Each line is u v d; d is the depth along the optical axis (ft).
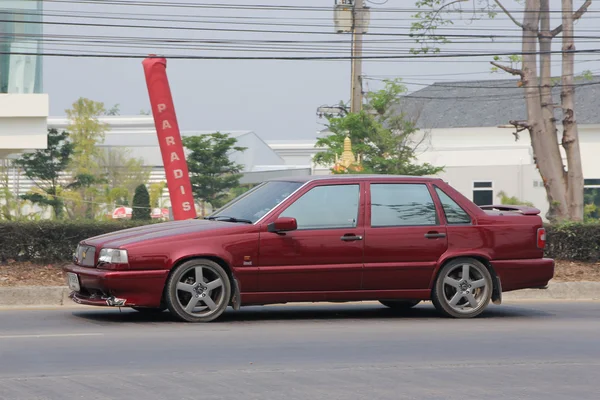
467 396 36.60
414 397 36.22
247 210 59.57
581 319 62.44
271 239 57.06
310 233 57.88
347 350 47.24
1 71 164.86
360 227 59.00
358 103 226.17
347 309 67.62
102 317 59.67
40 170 289.33
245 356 44.91
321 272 57.88
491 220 61.98
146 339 49.93
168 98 109.19
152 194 330.13
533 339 52.11
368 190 59.88
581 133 314.14
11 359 43.57
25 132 167.53
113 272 54.54
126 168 334.03
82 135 309.83
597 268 87.81
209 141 321.73
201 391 36.60
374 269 58.90
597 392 37.70
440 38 149.59
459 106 341.00
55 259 80.79
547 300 77.41
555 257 90.17
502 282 62.13
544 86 144.77
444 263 60.80
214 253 55.98
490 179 279.49
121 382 38.24
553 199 144.25
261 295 57.11
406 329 55.57
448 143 335.47
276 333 52.95
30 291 69.31
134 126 395.96
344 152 217.56
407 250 59.72
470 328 56.44
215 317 56.85
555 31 145.07
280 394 36.27
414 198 60.80
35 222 80.89
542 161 145.07
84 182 299.17
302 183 59.31
